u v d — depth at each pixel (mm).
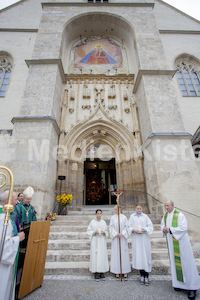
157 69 11492
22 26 15773
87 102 12188
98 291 3508
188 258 3588
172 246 3830
